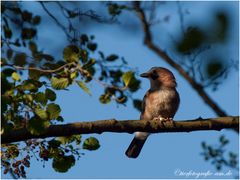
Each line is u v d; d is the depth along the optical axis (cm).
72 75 920
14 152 980
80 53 966
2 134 943
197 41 711
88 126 1012
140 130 1086
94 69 1021
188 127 1102
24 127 959
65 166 991
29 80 928
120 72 1096
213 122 1103
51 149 977
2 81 867
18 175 980
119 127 1050
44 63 1008
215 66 720
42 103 921
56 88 921
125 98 982
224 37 702
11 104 890
